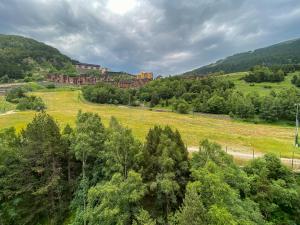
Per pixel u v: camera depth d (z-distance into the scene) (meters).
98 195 37.31
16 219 44.09
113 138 42.47
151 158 41.00
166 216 38.56
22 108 131.50
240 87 188.38
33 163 46.44
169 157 39.28
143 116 120.75
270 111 127.69
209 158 38.03
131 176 36.75
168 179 36.88
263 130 101.06
